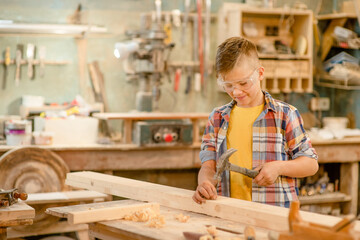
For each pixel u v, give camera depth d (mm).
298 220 1480
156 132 3871
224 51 2080
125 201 2189
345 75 4621
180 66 4648
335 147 4344
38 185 3568
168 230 1777
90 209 1978
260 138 2229
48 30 4062
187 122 4008
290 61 4633
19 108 4285
